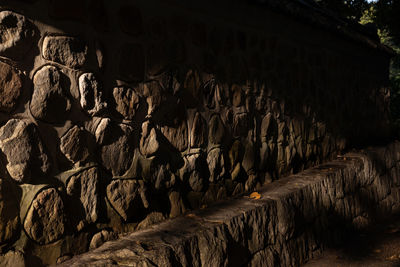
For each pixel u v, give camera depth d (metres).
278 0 3.31
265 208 2.78
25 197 1.60
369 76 5.87
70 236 1.78
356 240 4.00
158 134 2.29
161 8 2.30
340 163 4.44
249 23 3.14
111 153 1.98
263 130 3.36
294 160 3.85
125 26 2.05
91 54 1.86
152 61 2.24
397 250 3.70
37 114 1.63
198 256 2.11
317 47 4.28
